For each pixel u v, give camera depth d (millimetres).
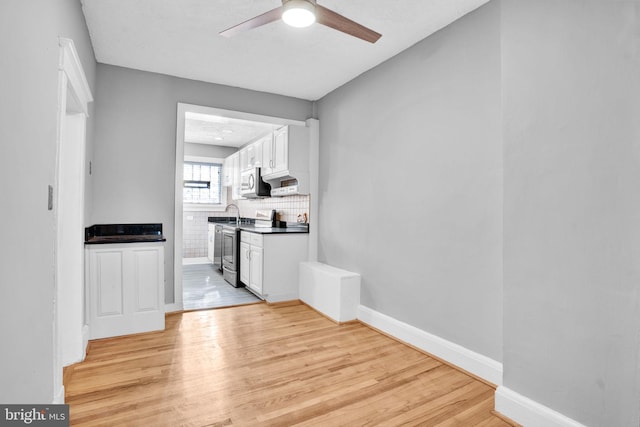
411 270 2740
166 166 3424
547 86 1651
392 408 1839
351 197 3514
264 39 2699
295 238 4062
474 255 2236
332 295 3324
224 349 2598
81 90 2203
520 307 1761
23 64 1125
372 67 3205
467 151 2285
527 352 1725
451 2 2178
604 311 1450
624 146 1391
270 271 3918
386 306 3002
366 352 2574
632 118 1369
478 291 2209
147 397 1909
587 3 1502
